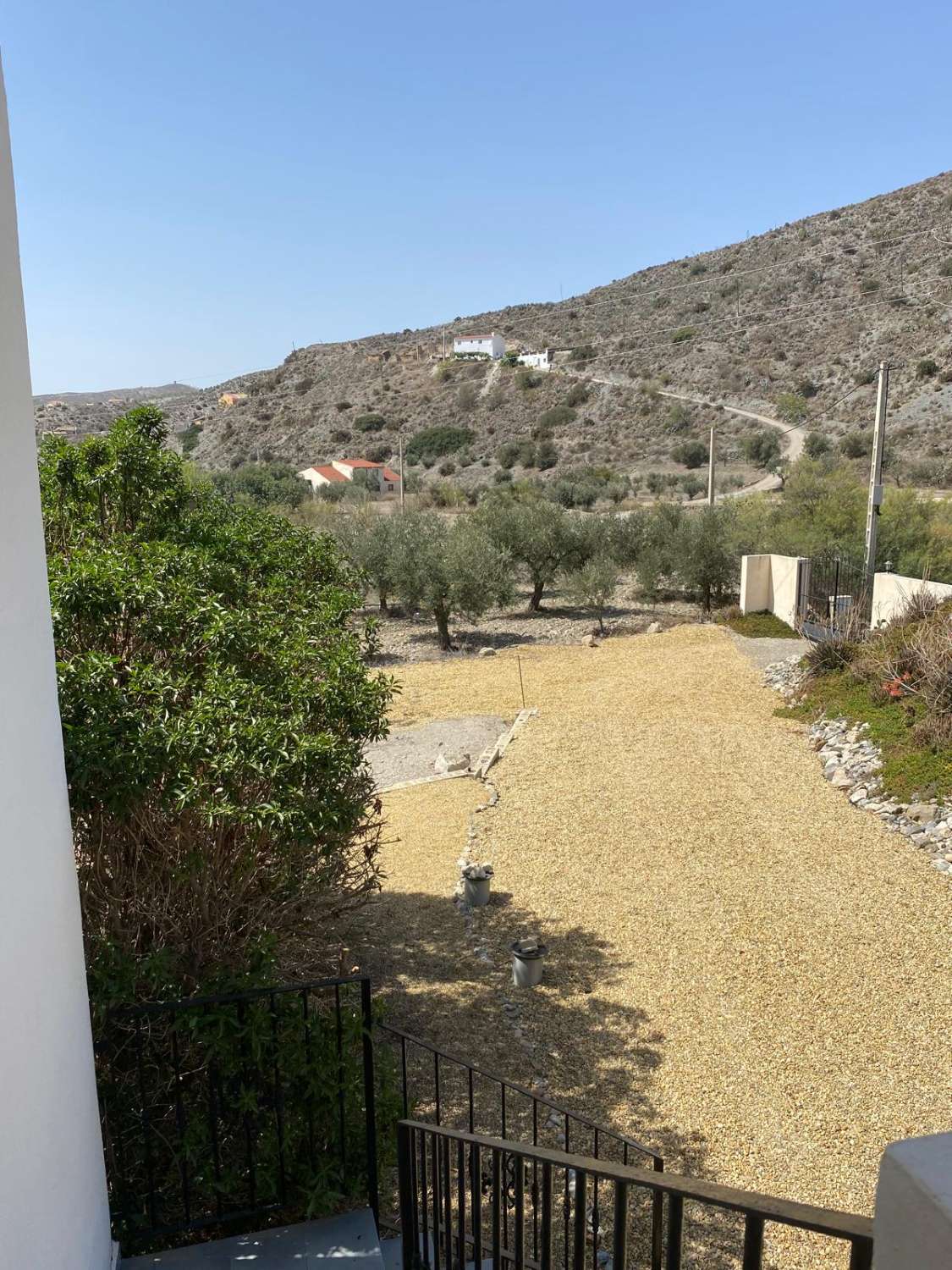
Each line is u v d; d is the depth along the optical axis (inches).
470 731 482.6
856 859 317.7
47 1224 91.1
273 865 191.3
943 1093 203.5
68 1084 102.6
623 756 425.7
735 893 295.9
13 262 96.9
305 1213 154.2
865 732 420.2
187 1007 137.7
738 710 498.9
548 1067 216.8
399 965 261.3
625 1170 64.4
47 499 227.6
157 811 173.3
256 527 281.4
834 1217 48.4
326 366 3191.4
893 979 247.0
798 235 2881.4
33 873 93.0
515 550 834.2
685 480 1753.2
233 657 179.0
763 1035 225.9
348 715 190.2
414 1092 208.4
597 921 282.8
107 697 146.6
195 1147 149.6
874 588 600.4
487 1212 177.5
